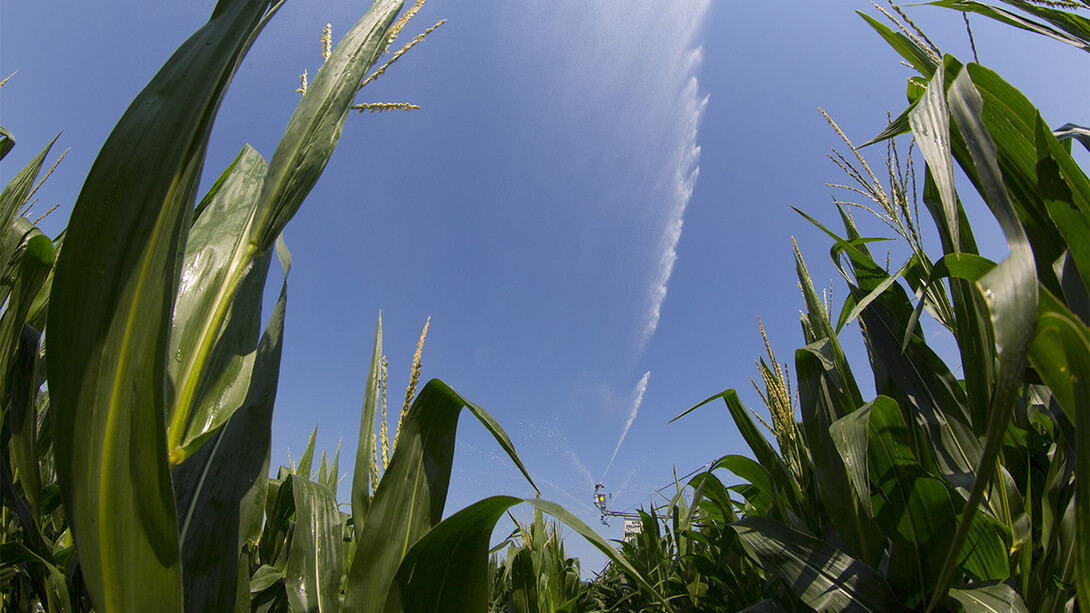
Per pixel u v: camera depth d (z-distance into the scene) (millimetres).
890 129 1602
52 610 1472
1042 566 1356
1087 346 580
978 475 537
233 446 1279
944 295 1747
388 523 1249
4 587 1695
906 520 1524
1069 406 631
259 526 1274
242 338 1204
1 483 1498
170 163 762
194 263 1134
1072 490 1356
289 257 1754
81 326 736
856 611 1441
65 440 731
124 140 775
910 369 1738
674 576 3387
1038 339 610
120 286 738
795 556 1570
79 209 750
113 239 747
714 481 2566
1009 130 1302
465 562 1150
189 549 1121
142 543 725
